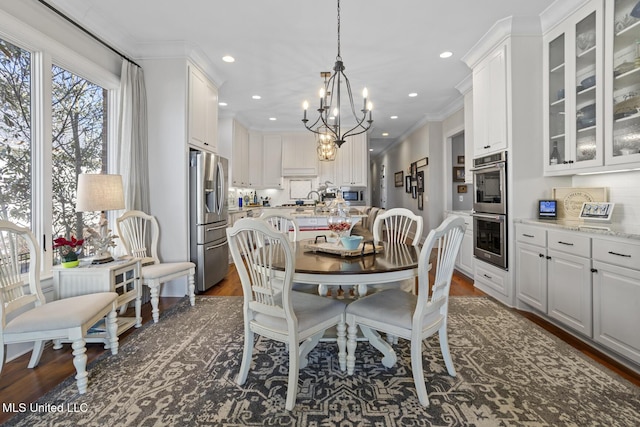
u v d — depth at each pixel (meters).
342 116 6.02
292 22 2.89
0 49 2.16
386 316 1.75
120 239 2.84
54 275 2.24
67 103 2.73
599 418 1.50
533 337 2.38
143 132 3.34
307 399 1.67
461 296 3.37
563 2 2.62
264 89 4.57
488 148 3.31
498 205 3.17
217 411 1.58
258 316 1.78
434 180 6.02
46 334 1.72
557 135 2.86
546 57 2.90
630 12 2.22
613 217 2.59
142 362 2.06
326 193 6.97
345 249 2.11
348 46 3.33
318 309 1.82
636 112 2.25
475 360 2.05
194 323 2.72
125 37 3.14
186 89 3.41
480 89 3.43
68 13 2.59
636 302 1.85
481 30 3.06
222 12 2.75
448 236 1.74
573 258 2.32
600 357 2.09
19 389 1.78
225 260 4.18
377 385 1.80
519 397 1.67
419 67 3.83
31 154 2.37
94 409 1.60
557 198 2.89
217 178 3.95
